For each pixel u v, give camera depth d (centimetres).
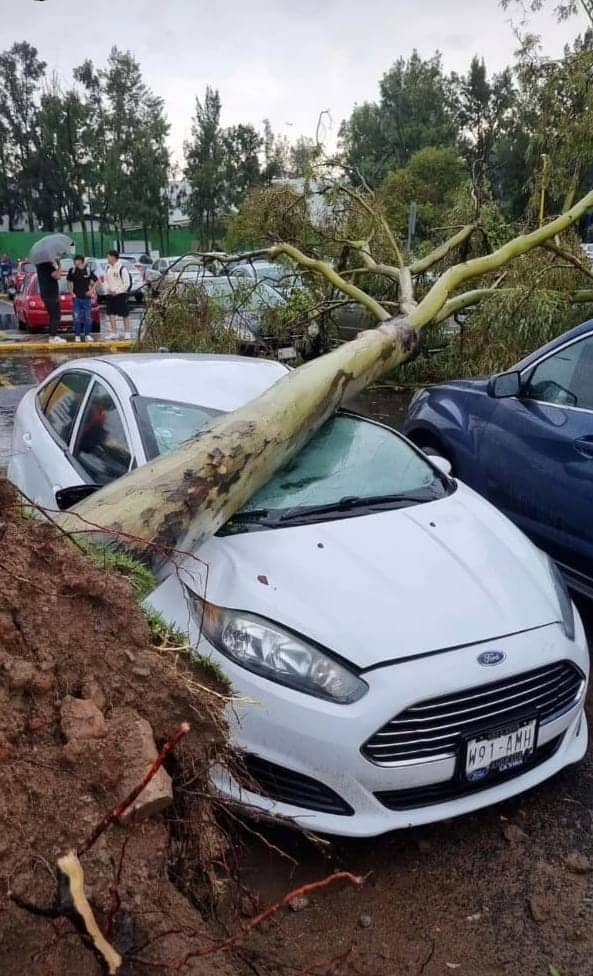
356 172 893
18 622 227
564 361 489
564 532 472
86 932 171
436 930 261
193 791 232
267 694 279
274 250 773
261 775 284
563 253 795
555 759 312
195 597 312
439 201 2605
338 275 797
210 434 368
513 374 503
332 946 254
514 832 303
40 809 197
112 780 206
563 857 292
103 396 455
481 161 936
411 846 298
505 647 295
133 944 188
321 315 903
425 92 5728
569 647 311
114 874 194
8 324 1967
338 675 278
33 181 5638
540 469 483
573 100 895
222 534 350
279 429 388
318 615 294
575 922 264
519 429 502
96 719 214
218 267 869
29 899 184
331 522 359
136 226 5309
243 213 914
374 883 280
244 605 299
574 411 471
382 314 741
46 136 5362
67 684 224
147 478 340
